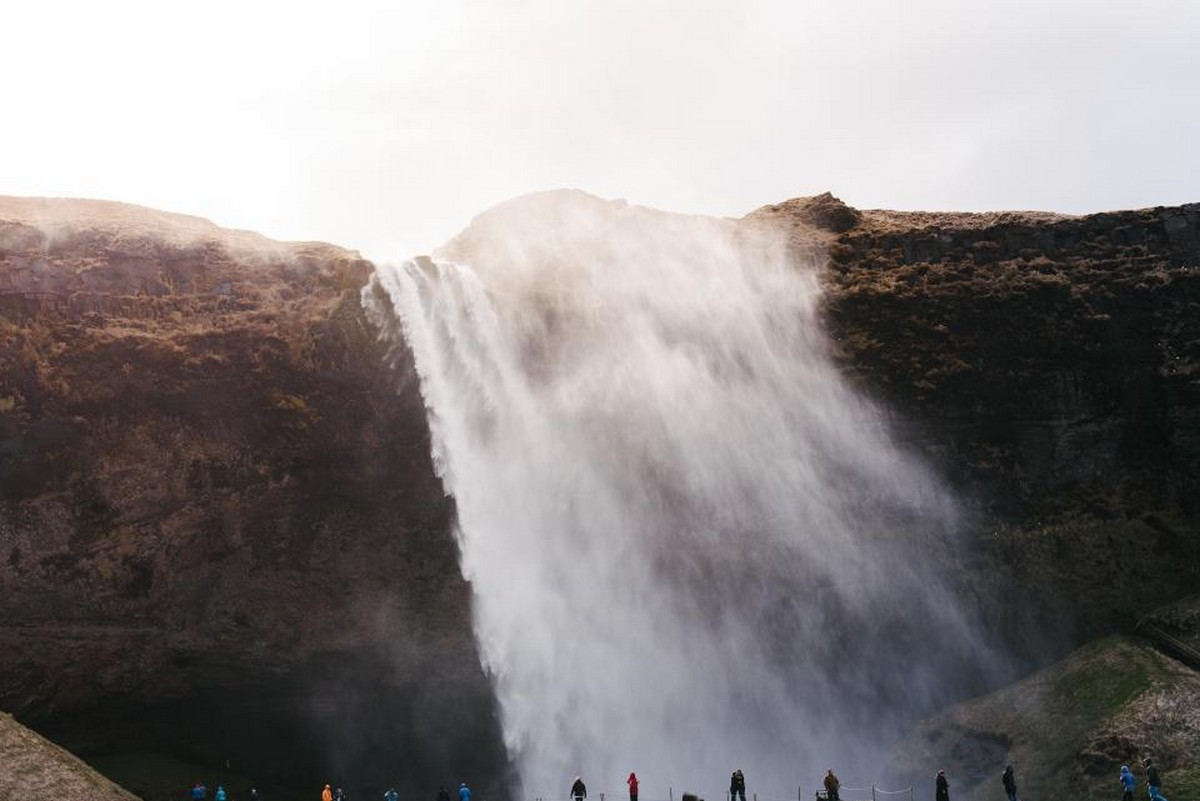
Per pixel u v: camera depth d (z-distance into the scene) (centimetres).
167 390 6962
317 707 7231
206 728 7138
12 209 7431
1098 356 7731
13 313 6938
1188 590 7212
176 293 7256
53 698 6762
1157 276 7875
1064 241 8094
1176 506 7519
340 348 7206
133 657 6881
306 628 7112
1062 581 7375
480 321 7656
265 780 7188
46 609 6756
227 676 7031
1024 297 7831
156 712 7019
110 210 7681
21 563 6744
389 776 7338
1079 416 7694
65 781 5644
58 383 6856
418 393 7356
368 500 7231
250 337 7106
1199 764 5803
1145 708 6178
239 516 7025
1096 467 7638
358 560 7200
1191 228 8031
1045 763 6247
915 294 7900
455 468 7394
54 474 6819
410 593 7269
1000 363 7756
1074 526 7506
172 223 7688
